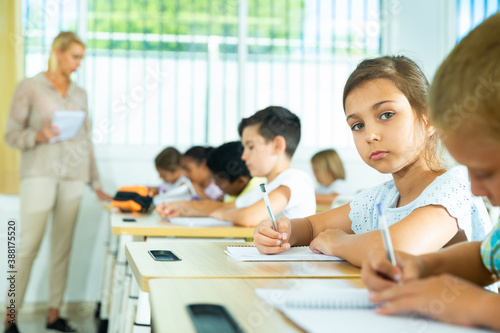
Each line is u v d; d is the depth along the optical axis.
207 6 3.81
